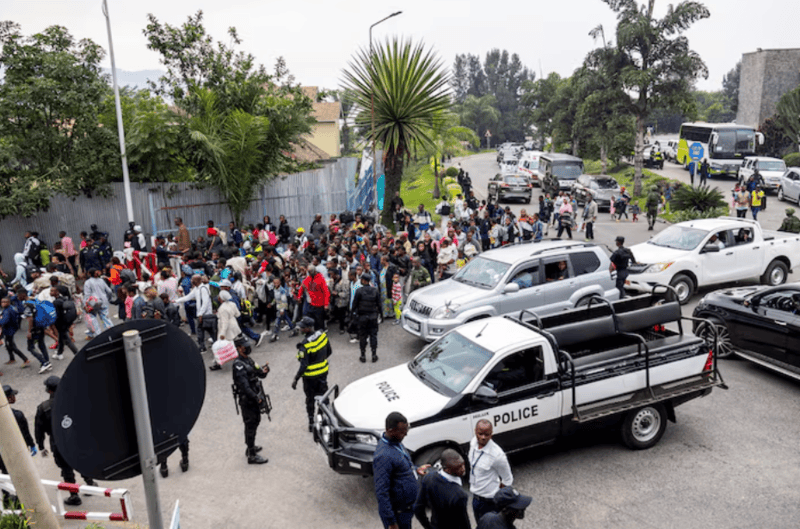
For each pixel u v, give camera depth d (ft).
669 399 25.96
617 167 169.89
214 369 37.60
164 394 9.65
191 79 78.38
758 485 22.81
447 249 48.67
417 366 26.13
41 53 67.26
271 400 32.78
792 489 22.49
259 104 76.38
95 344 8.65
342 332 43.91
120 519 20.54
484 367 23.27
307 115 86.33
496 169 210.18
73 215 68.18
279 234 69.72
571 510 21.58
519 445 23.73
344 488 24.12
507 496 13.67
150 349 9.43
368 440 21.66
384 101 77.15
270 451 27.32
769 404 29.96
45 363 38.32
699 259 46.01
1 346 44.14
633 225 88.63
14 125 67.00
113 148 68.54
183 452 25.64
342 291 42.57
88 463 8.66
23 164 69.67
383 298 46.60
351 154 208.13
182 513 22.62
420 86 77.10
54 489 24.38
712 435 26.91
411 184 180.34
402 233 54.95
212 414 31.37
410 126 78.18
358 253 51.34
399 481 16.02
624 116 141.18
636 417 25.48
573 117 176.65
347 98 81.61
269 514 22.44
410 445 21.72
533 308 37.50
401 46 77.30
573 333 25.76
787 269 50.37
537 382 23.77
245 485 24.53
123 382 9.03
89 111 67.97
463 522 14.97
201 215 73.00
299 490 24.06
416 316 38.11
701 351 26.50
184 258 48.39
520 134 518.37
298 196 81.10
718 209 85.92
